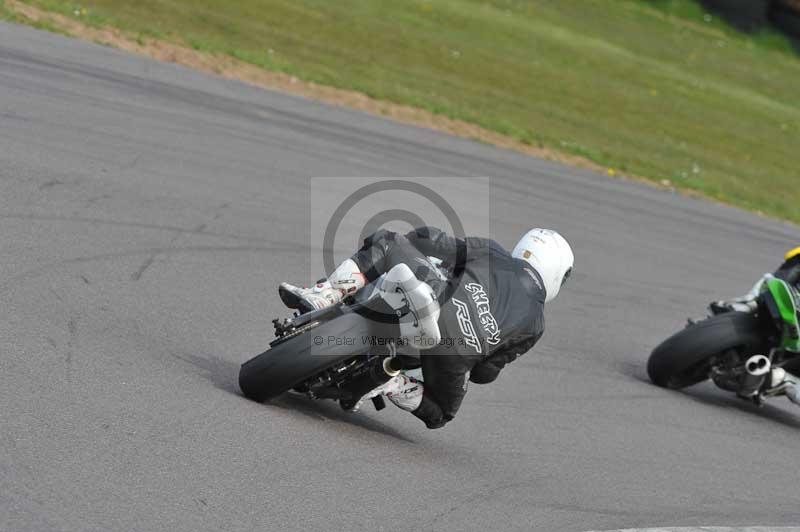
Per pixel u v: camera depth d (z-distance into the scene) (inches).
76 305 879.7
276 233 1299.2
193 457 660.1
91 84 1802.4
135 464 625.0
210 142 1653.5
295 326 791.1
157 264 1054.4
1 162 1208.2
